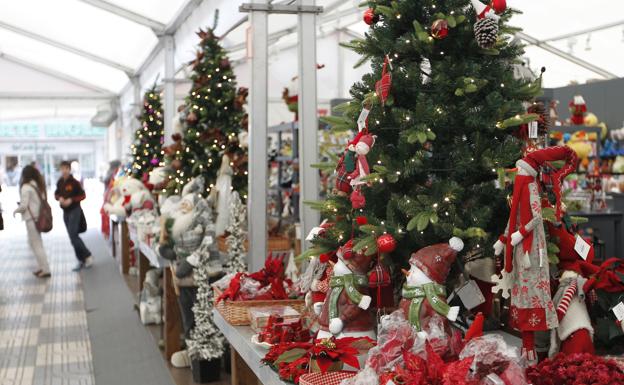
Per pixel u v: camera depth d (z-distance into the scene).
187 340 5.02
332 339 2.59
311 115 4.87
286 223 7.06
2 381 5.16
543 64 12.07
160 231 5.44
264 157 4.94
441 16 2.73
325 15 12.04
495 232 2.86
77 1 8.80
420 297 2.57
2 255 12.64
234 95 6.01
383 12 2.89
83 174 31.91
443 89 2.79
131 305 7.89
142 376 5.23
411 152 2.82
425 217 2.62
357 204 2.82
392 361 2.13
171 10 7.81
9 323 7.10
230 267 4.81
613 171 9.70
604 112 10.51
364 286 2.90
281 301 3.81
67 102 17.58
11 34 13.49
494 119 2.74
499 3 2.63
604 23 10.16
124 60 12.41
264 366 2.85
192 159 6.02
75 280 9.65
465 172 2.79
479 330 2.23
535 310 2.45
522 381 1.87
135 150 9.56
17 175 31.20
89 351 6.00
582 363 2.08
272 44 13.30
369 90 3.01
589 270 2.68
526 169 2.48
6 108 17.34
